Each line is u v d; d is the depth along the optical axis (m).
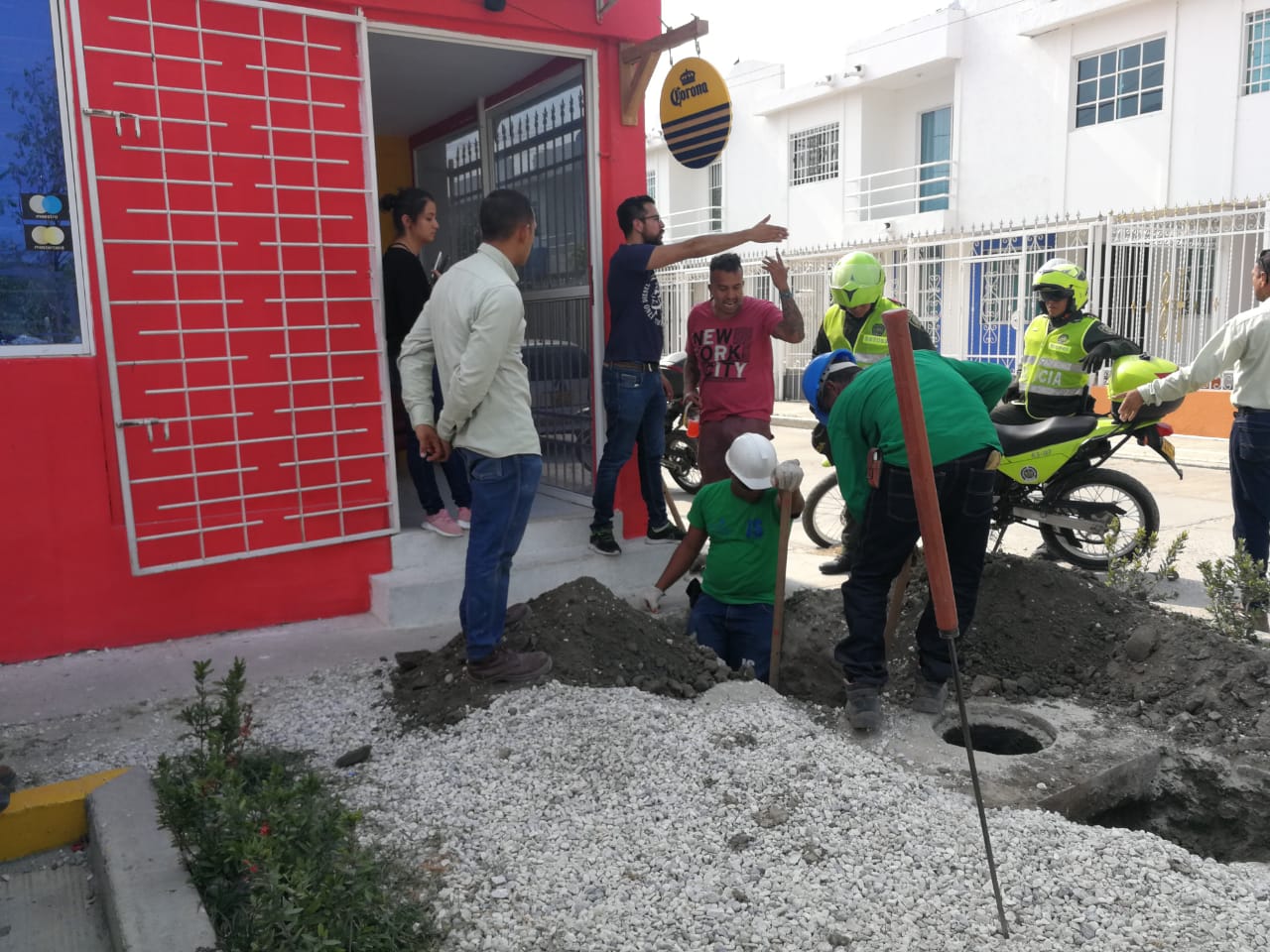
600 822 2.87
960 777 3.27
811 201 20.08
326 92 4.77
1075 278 6.02
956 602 3.76
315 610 5.00
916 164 18.61
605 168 5.66
